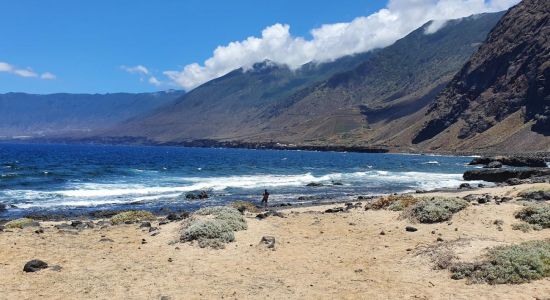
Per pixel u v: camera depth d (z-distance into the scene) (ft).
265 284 43.52
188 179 206.08
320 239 62.18
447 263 45.34
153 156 512.63
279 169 297.33
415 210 73.56
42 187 160.86
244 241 60.80
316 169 300.81
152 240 62.85
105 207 119.44
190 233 61.16
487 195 105.29
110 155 508.94
